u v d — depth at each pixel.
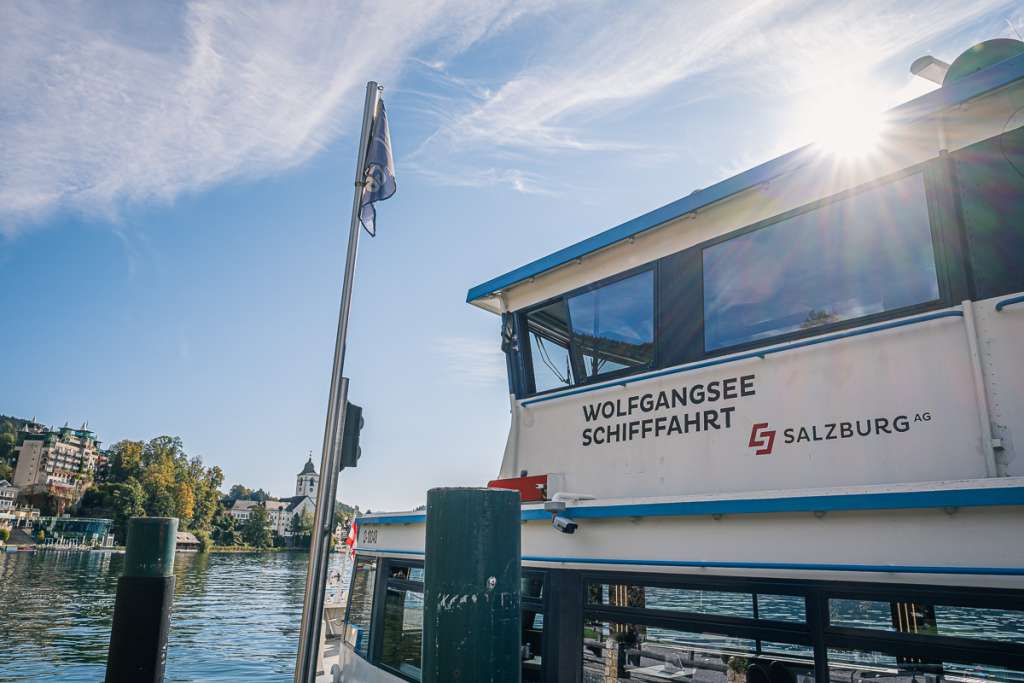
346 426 5.75
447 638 3.33
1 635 35.72
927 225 4.61
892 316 4.63
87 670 27.03
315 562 5.21
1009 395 4.01
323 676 9.62
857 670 3.81
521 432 7.30
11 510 173.00
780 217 5.45
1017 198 4.27
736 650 4.36
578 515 5.46
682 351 5.86
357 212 6.72
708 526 4.65
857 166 5.01
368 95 7.23
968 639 3.46
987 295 4.23
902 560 3.72
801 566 4.11
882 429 4.48
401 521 7.98
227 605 57.69
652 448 5.84
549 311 7.40
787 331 5.19
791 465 4.88
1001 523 3.45
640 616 4.94
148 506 198.25
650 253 6.41
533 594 5.84
